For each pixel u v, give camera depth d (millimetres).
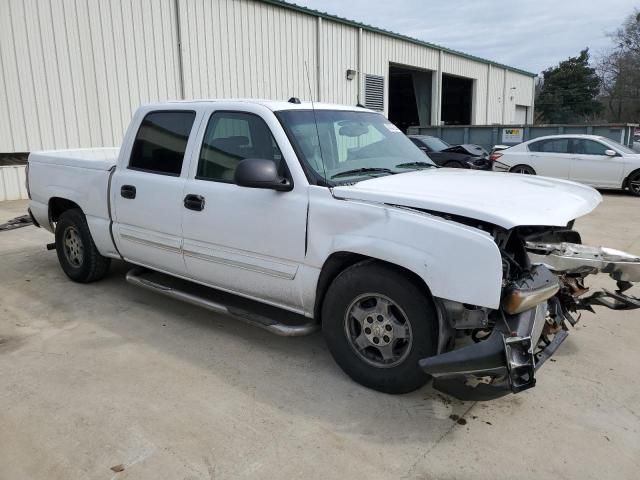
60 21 11586
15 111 11117
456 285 2951
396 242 3135
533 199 3326
